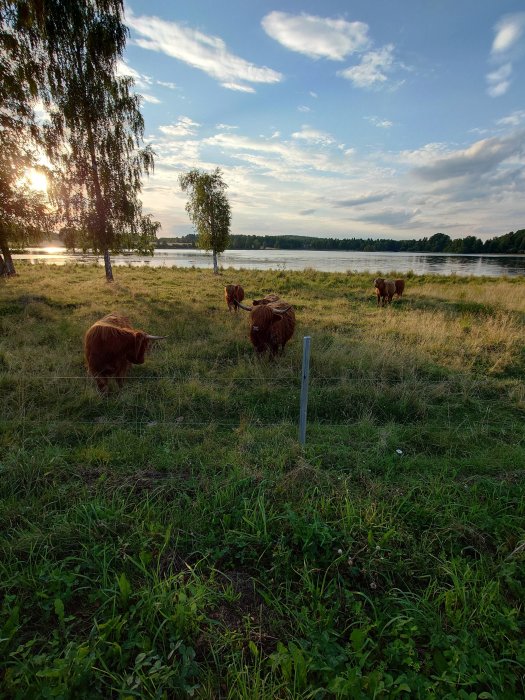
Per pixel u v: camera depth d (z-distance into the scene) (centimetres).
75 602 220
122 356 568
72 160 1762
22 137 1473
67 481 324
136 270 2734
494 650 197
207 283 1959
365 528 269
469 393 563
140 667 172
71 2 1570
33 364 614
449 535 270
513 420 489
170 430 429
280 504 296
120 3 1717
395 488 323
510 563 242
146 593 213
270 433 425
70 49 1650
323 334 900
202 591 212
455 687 174
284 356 724
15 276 2020
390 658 188
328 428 448
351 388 536
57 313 1092
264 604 223
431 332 883
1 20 1321
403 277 2448
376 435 421
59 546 250
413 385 559
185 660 181
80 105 1697
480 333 899
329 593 222
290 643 188
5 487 311
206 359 714
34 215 1666
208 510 292
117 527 269
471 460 375
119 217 1869
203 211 2528
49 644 189
